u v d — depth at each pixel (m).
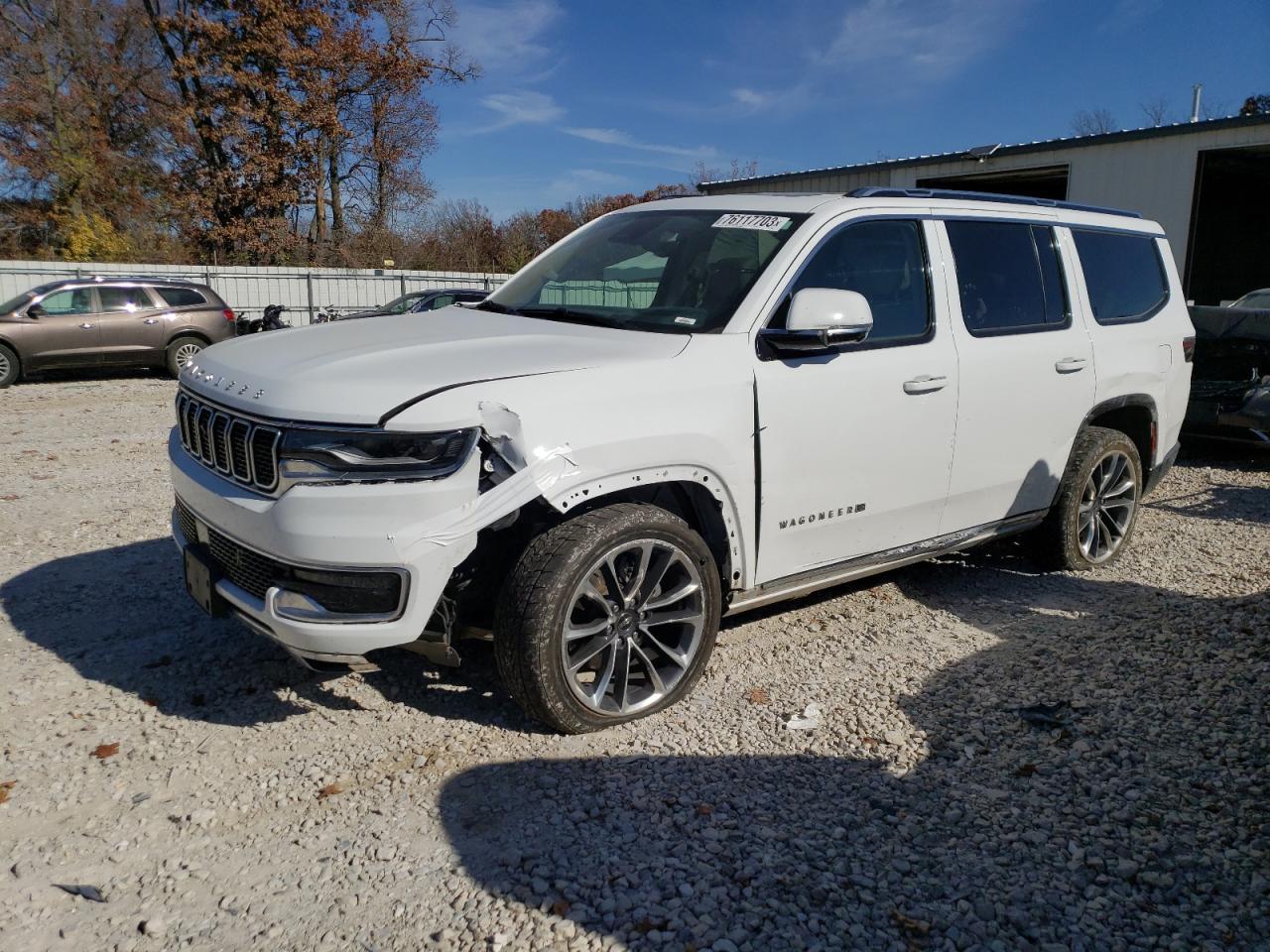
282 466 3.02
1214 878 2.65
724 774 3.18
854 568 4.21
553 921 2.47
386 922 2.48
